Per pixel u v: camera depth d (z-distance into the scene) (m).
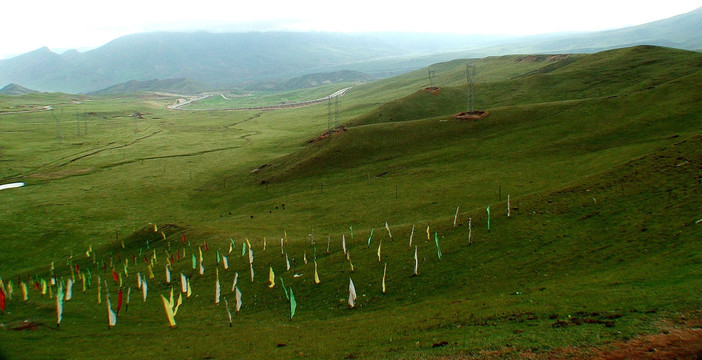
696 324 25.81
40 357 35.12
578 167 98.00
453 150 132.25
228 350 36.22
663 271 35.97
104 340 40.03
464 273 48.69
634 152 95.69
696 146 63.94
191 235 84.88
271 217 102.31
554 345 26.97
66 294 58.59
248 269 63.81
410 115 187.00
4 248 100.62
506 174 105.00
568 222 55.12
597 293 34.38
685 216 46.12
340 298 49.12
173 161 190.38
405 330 35.38
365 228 83.38
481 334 30.94
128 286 64.69
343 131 159.88
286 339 37.94
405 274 51.78
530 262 47.47
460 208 87.19
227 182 149.62
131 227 112.81
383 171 127.50
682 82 134.88
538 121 139.00
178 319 48.38
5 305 51.59
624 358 24.08
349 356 31.45
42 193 146.88
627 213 52.00
